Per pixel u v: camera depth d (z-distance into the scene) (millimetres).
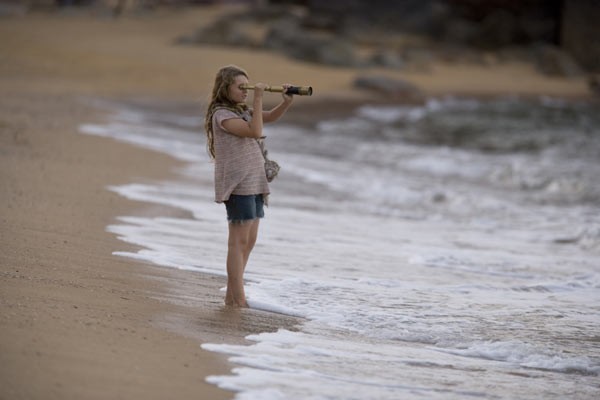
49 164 37094
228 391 13000
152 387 12734
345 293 20938
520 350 17188
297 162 55812
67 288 17750
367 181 47875
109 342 14469
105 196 31078
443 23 191750
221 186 18609
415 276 24094
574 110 110938
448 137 79375
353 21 193500
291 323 17875
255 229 19188
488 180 52500
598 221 37688
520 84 149625
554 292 23281
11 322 14578
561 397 14555
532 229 35312
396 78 138375
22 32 148625
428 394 14000
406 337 17703
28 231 22984
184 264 22109
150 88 109188
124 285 18969
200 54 141875
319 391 13430
